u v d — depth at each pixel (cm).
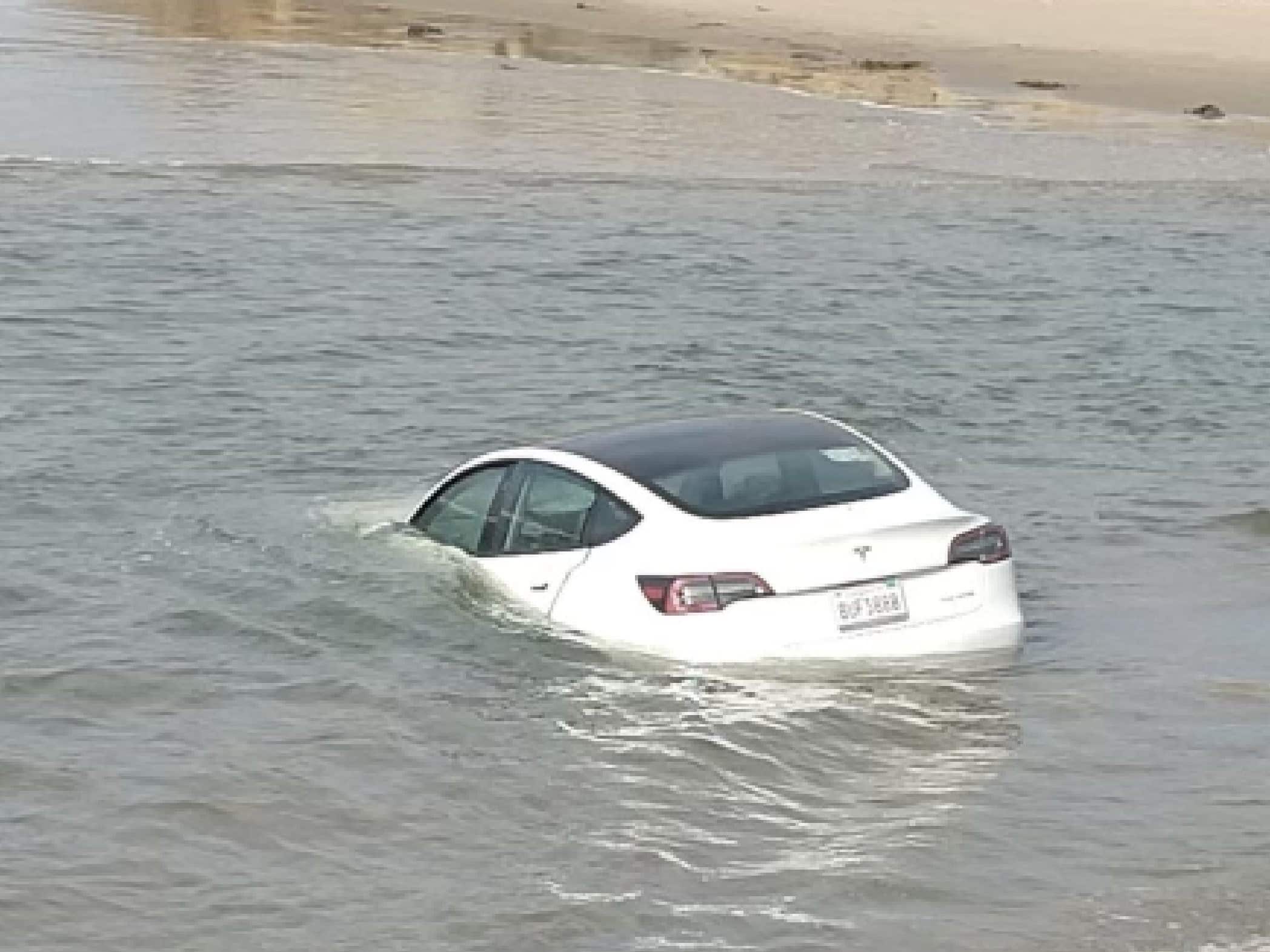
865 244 2692
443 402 1775
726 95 4275
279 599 1148
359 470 1520
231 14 5312
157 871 816
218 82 3941
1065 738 981
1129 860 845
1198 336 2189
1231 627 1180
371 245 2514
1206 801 912
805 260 2561
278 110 3628
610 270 2433
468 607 1104
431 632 1090
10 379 1788
